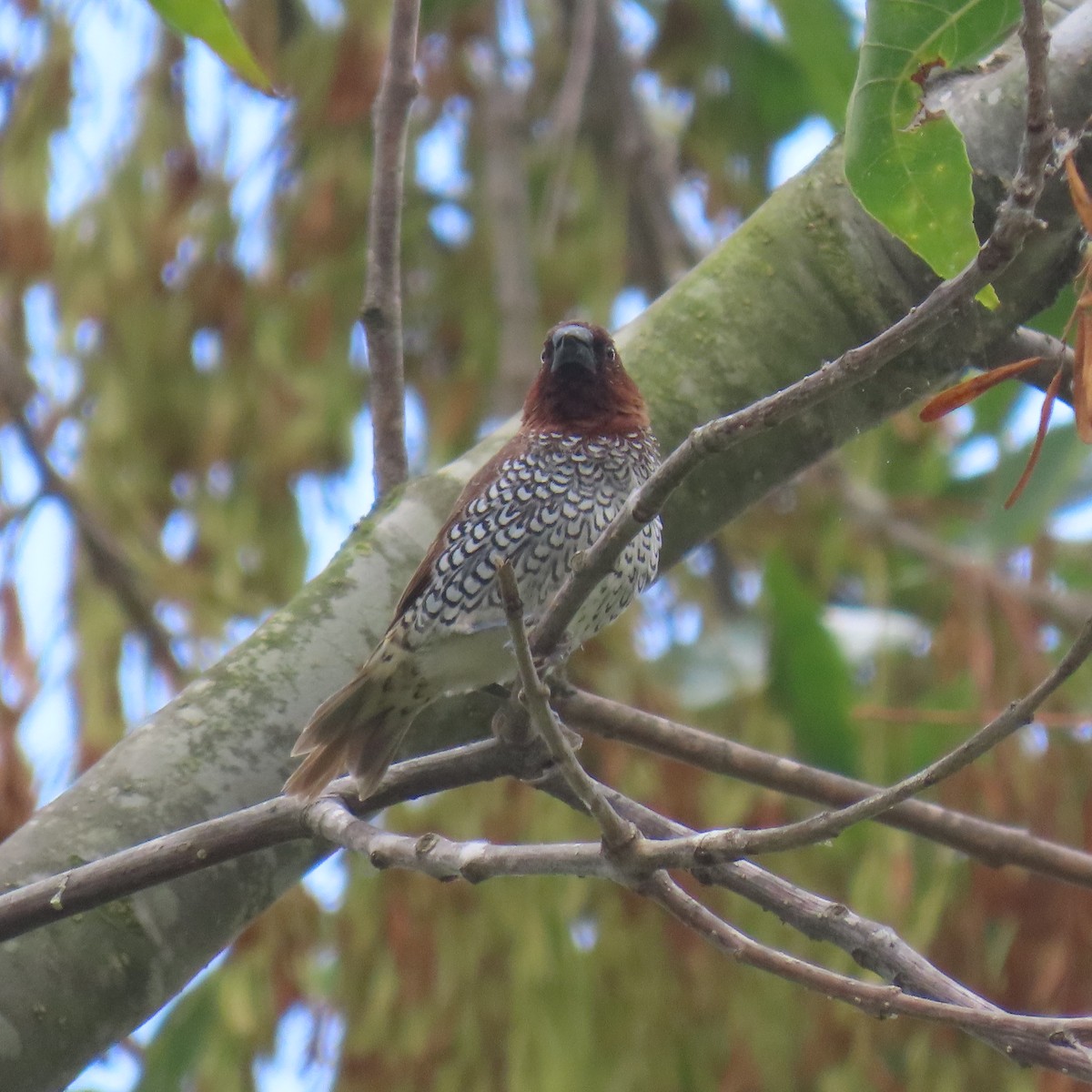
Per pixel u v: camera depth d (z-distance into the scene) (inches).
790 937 417.7
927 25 217.8
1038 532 497.4
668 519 322.3
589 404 358.3
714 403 317.7
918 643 490.3
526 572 345.7
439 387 521.3
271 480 490.3
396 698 317.1
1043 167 196.7
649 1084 407.5
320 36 518.9
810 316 318.0
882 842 410.9
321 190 501.0
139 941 266.8
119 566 438.3
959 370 320.5
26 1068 255.9
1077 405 199.6
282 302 505.4
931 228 222.4
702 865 215.9
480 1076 405.7
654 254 574.9
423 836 238.5
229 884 278.2
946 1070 402.6
